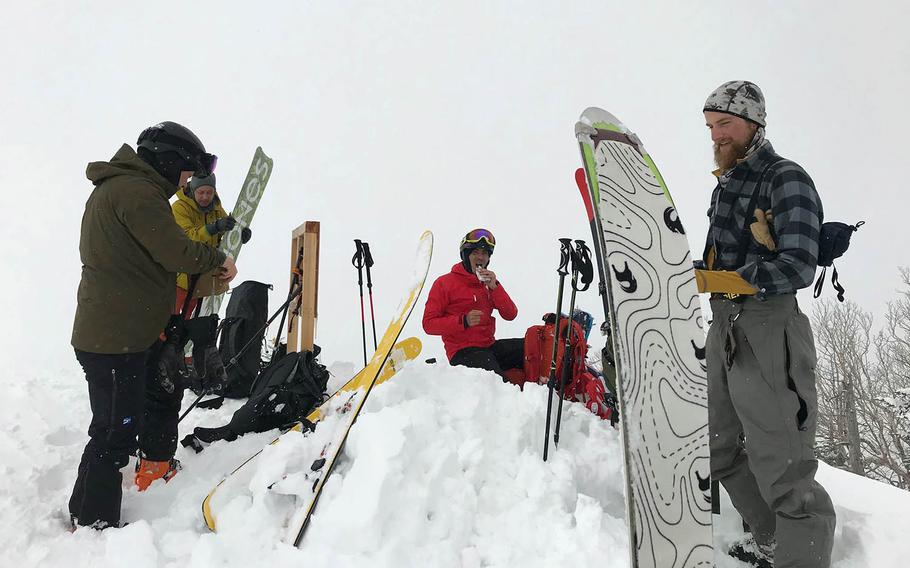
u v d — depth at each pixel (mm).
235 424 3371
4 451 3076
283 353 4426
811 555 2072
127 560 2123
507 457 2619
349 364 4598
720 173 2473
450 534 2197
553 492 2439
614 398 3777
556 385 3820
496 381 3141
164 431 2869
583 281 2906
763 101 2371
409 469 2311
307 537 2195
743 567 2480
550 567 2104
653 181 2178
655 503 1711
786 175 2225
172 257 2492
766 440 2158
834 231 2186
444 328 4105
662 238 2053
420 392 2939
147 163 2600
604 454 2863
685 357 1963
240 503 2375
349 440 2447
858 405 24156
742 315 2236
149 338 2531
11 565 2119
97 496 2367
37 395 4133
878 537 2438
